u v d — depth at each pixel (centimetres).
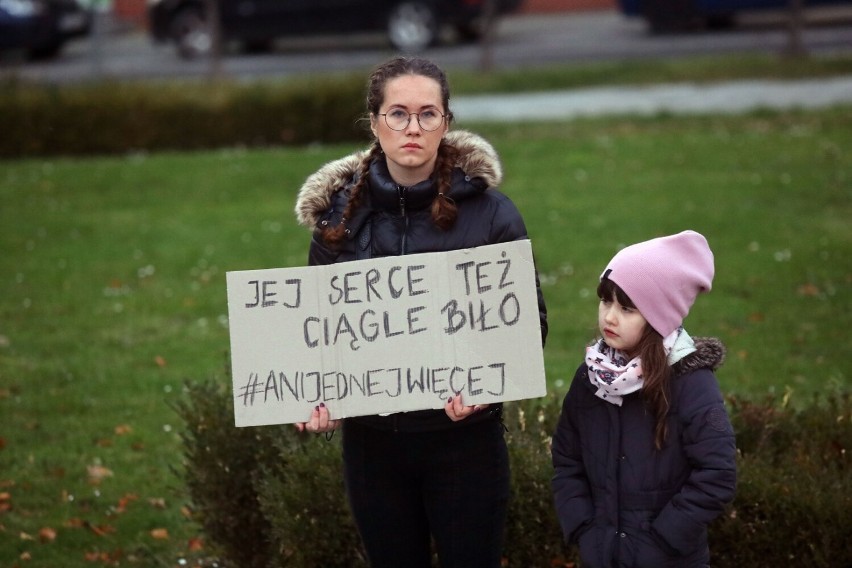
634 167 1914
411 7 3638
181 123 2297
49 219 1742
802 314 1217
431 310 531
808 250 1425
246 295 539
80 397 1091
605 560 533
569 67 2984
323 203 549
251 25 3725
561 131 2278
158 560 804
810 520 624
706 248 547
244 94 2295
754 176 1797
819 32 3391
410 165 523
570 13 4756
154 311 1345
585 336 1184
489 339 528
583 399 550
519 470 661
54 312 1345
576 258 1443
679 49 3288
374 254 543
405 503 551
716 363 538
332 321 536
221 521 737
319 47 3919
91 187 1939
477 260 528
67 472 937
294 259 1515
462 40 3853
